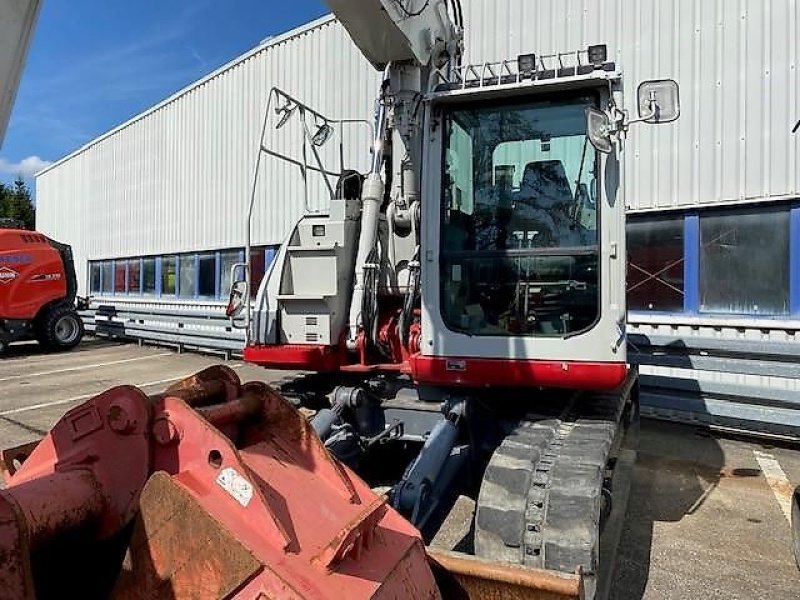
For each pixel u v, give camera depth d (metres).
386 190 4.07
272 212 11.38
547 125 3.33
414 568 1.83
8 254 12.15
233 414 1.91
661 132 7.07
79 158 18.16
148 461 1.59
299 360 3.82
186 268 13.73
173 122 13.86
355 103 9.92
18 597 1.30
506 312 3.33
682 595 3.20
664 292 7.16
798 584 3.33
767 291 6.52
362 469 3.92
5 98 1.36
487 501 2.44
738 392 6.24
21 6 1.35
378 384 3.82
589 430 3.11
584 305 3.21
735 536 3.93
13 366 10.86
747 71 6.60
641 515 4.26
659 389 6.74
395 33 3.52
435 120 3.46
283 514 1.62
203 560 1.43
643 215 7.27
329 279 3.85
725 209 6.75
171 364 10.88
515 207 3.37
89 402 1.70
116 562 1.56
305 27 10.53
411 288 3.74
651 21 7.12
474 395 3.59
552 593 1.89
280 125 4.12
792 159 6.33
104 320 14.70
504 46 8.01
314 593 1.41
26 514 1.42
